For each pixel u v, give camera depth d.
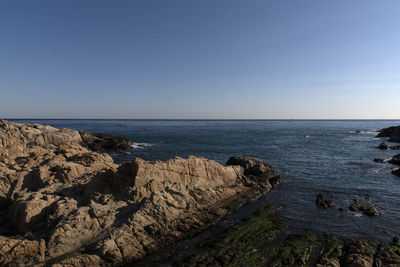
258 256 14.30
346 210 21.44
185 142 73.88
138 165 20.41
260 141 76.62
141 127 161.00
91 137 59.91
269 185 27.77
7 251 13.33
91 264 13.35
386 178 31.98
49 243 14.22
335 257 14.16
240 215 20.34
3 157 26.89
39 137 39.91
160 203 18.25
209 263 13.60
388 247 15.00
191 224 17.77
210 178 25.41
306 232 17.19
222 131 125.81
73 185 20.48
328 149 58.28
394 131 79.94
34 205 16.72
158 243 15.49
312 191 26.72
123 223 16.11
